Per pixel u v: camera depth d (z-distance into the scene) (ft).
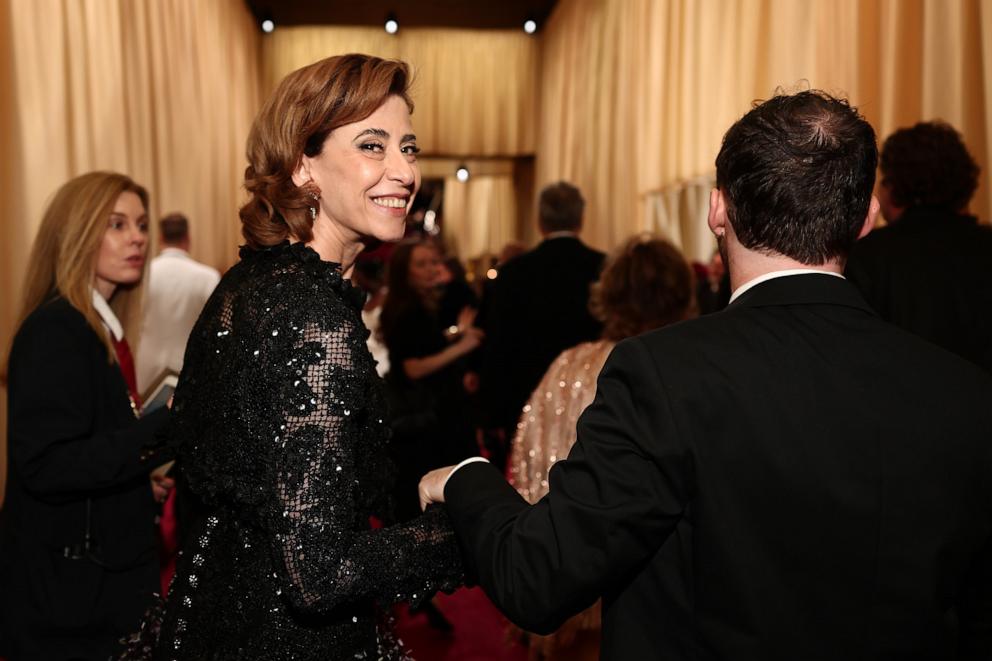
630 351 3.43
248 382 3.68
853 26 12.16
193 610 4.00
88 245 6.32
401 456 11.49
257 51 34.53
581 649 7.10
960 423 3.26
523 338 11.79
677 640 3.34
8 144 12.98
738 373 3.29
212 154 25.71
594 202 28.68
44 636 5.97
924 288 6.98
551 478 3.46
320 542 3.48
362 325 3.99
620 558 3.21
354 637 3.98
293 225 4.02
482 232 42.11
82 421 5.94
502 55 37.27
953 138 7.32
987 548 3.27
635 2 24.21
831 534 3.15
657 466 3.22
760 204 3.49
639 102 23.71
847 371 3.31
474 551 3.62
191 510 4.23
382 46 36.35
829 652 3.14
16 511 6.06
